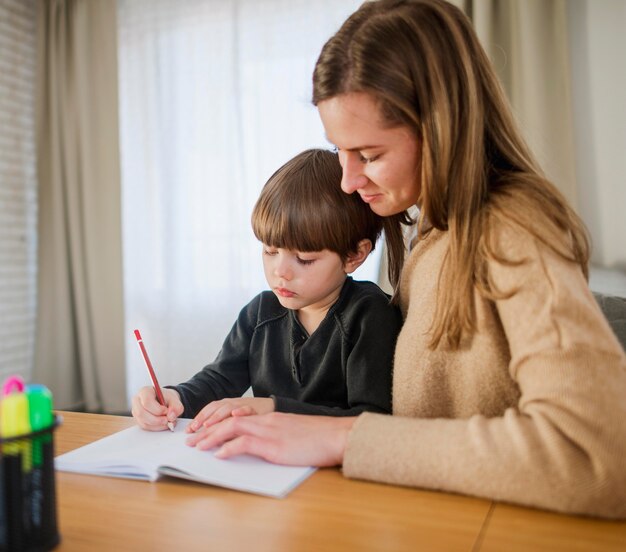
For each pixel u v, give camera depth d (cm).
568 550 45
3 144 289
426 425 59
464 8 216
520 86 213
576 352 53
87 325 289
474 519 51
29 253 303
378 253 232
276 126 263
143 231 292
